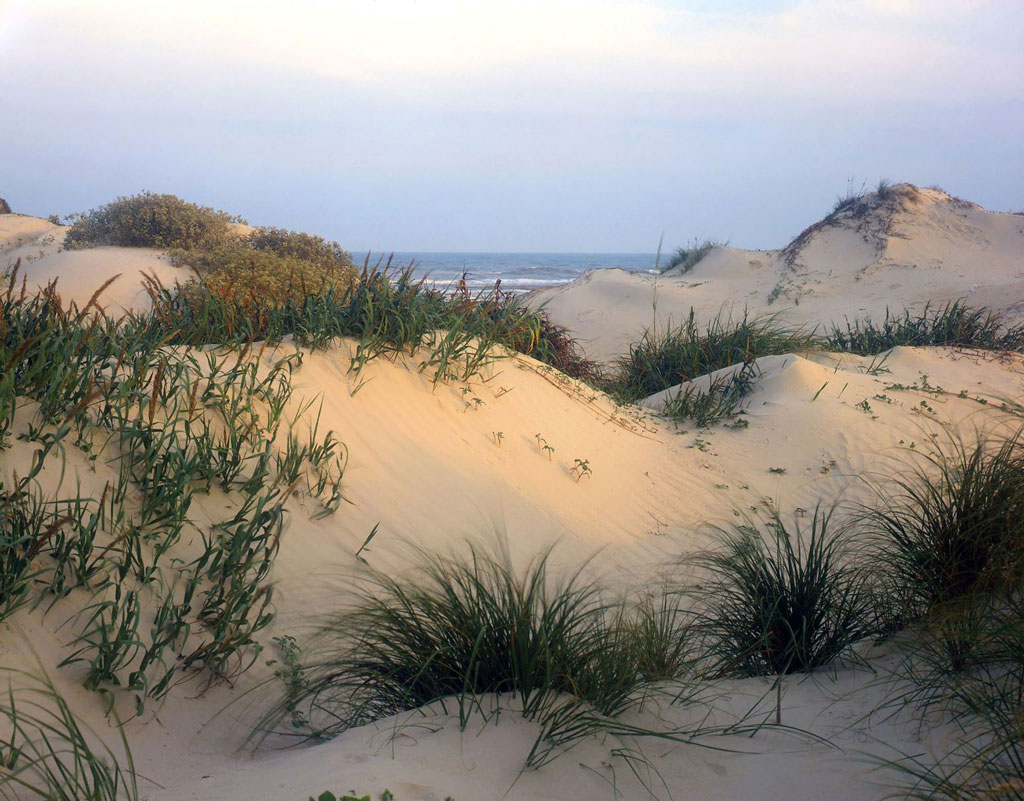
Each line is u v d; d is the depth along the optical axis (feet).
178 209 66.03
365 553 16.22
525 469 23.06
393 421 21.61
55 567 11.25
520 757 9.02
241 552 13.00
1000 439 25.76
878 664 12.28
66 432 12.81
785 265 89.20
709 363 40.32
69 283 53.36
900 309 72.18
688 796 8.82
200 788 8.57
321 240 57.98
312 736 10.48
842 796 8.52
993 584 12.05
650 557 20.10
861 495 24.18
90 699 10.00
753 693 11.93
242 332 21.77
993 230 87.40
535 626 10.56
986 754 8.53
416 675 10.20
